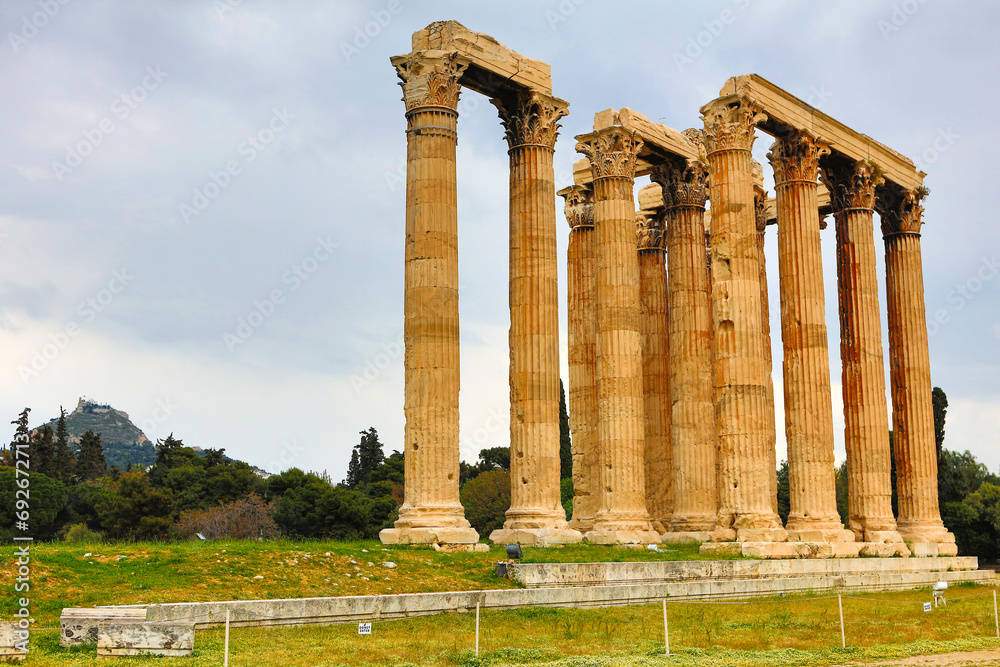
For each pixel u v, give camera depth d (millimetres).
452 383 35719
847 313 48438
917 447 50781
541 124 40656
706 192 48781
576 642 23781
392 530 34562
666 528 48781
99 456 135500
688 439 45438
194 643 20797
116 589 23938
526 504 38656
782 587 36188
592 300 49125
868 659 24453
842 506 100562
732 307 40875
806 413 43031
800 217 44562
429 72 37062
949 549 49188
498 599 27453
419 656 21156
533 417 38938
